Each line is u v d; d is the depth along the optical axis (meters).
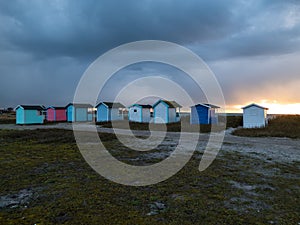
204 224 3.58
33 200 4.54
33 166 7.32
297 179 6.10
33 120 30.30
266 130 18.25
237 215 3.92
